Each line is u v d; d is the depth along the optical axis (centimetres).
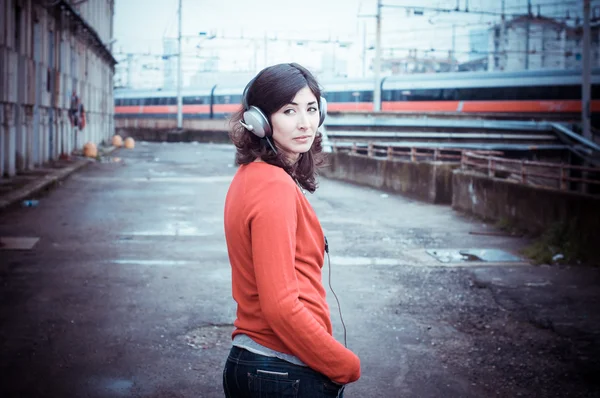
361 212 1450
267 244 161
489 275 797
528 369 467
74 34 2867
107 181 1995
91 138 3669
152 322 563
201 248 937
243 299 175
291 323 158
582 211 952
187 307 615
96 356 473
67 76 2653
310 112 183
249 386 170
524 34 5031
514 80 3247
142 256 868
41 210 1304
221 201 1545
